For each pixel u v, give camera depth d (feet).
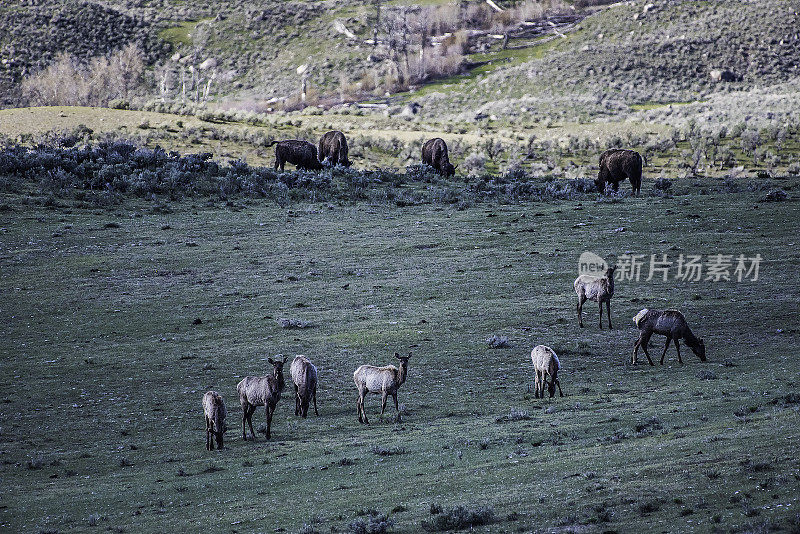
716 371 334.85
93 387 345.51
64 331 429.79
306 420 297.33
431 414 296.92
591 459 208.44
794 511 151.23
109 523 194.80
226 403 323.16
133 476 239.30
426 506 184.14
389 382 286.87
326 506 192.54
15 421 305.12
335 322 437.58
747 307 432.66
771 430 212.64
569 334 404.57
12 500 219.00
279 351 390.21
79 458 263.29
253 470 235.61
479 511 170.30
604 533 153.48
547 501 177.06
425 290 493.77
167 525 189.26
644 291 474.49
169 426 297.33
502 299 470.39
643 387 316.81
